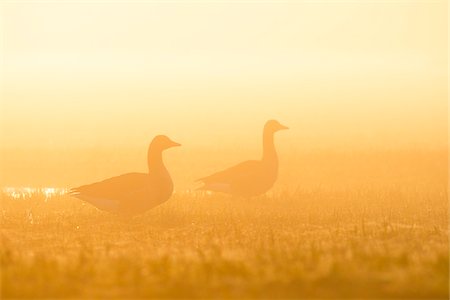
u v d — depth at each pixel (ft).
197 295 50.08
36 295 50.31
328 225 85.10
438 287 50.70
